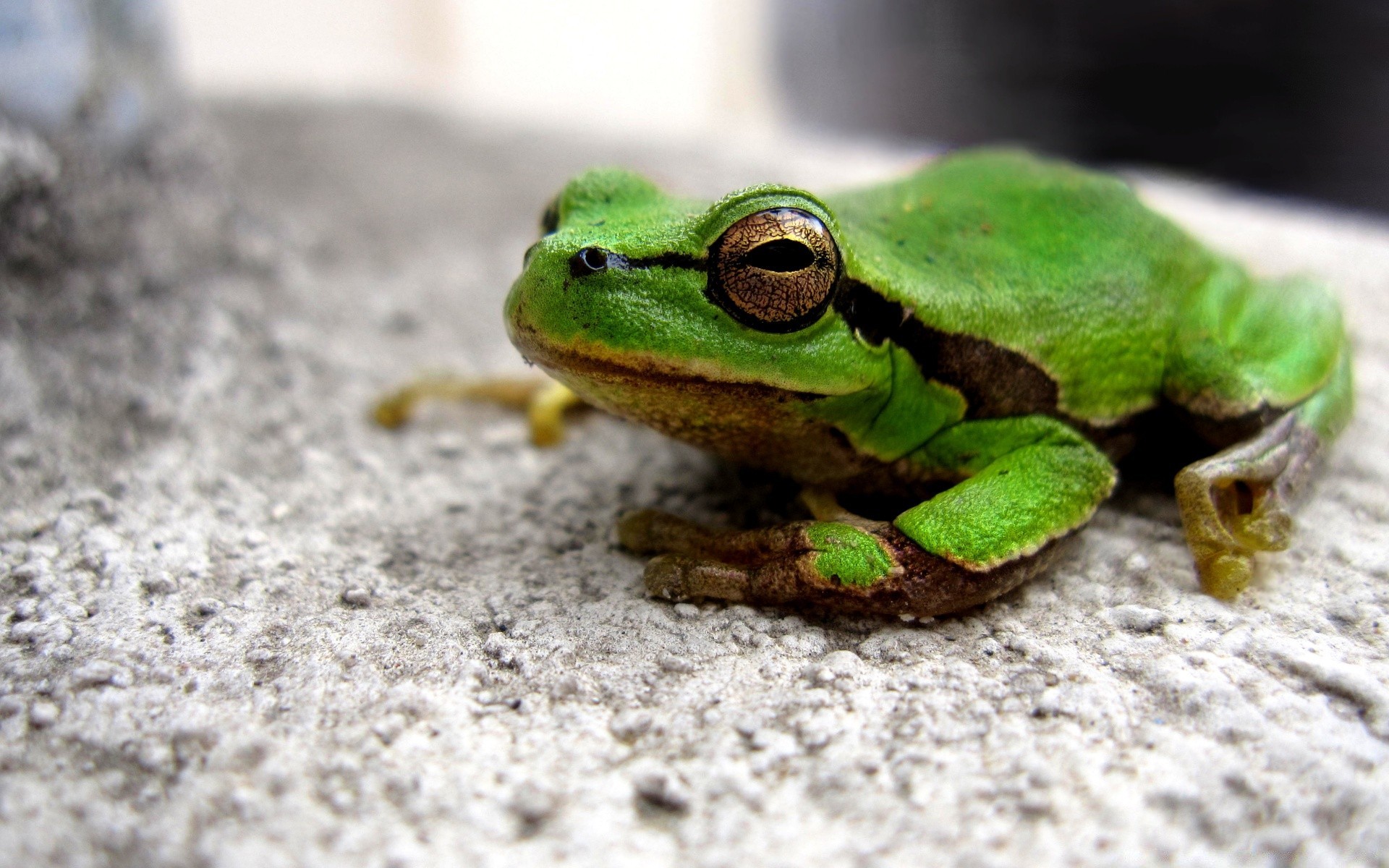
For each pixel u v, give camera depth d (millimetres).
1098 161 194
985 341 77
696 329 72
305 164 161
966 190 84
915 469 79
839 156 170
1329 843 66
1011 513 74
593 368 73
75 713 70
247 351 100
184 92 119
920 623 75
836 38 237
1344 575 78
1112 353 79
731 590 76
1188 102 182
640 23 260
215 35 260
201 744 69
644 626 76
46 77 97
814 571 74
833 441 77
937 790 68
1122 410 80
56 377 93
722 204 72
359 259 124
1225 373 79
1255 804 67
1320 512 82
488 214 144
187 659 73
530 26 258
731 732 70
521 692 72
